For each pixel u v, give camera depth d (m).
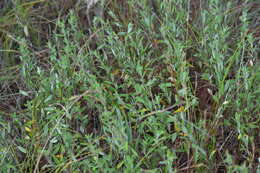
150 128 2.29
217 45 2.49
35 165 2.39
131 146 2.28
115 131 2.14
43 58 3.04
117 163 2.32
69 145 2.25
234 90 2.53
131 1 2.97
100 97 2.30
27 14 3.45
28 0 3.60
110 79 2.72
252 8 3.35
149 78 2.62
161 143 2.26
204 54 2.69
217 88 2.55
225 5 3.16
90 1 3.22
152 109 2.54
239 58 2.80
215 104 2.60
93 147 2.16
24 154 2.51
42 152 2.24
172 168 2.16
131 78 2.57
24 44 2.73
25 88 2.92
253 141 2.36
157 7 3.24
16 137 2.58
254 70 2.56
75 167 2.24
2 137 2.39
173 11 2.90
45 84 2.54
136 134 2.43
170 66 2.55
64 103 2.54
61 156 2.25
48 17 3.55
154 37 2.85
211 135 2.37
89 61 2.78
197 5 3.29
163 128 2.29
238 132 2.40
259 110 2.44
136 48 2.64
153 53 2.87
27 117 2.60
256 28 3.13
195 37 2.85
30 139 2.42
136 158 2.27
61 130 2.35
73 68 2.69
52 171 2.39
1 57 3.30
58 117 2.37
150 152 2.25
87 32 3.45
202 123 2.28
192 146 2.15
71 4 3.54
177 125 2.22
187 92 2.42
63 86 2.55
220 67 2.45
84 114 2.72
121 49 2.66
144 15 2.82
